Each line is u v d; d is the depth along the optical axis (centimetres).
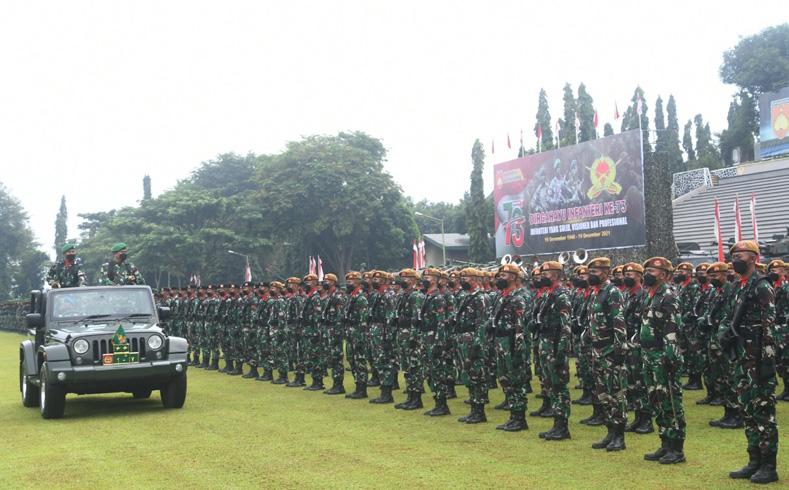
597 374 929
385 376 1356
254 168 6988
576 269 1266
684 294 1368
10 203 8281
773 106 4494
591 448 913
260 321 1797
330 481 771
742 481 737
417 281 1308
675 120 6681
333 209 5175
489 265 3103
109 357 1198
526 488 726
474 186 5134
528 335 1033
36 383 1295
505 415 1189
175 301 2411
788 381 1247
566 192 3244
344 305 1485
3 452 956
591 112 5359
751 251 765
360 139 5834
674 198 4366
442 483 753
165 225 5503
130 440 1017
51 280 1472
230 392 1544
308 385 1644
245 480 784
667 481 742
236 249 5341
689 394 1370
